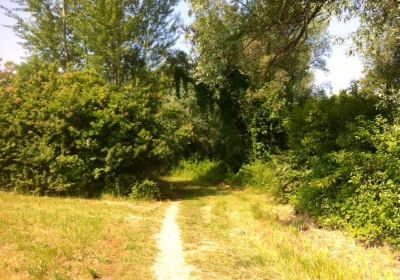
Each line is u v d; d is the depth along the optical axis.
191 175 28.50
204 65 14.74
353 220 11.07
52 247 8.89
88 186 19.12
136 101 19.84
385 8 10.17
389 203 9.86
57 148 18.89
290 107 23.61
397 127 10.59
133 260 8.74
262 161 24.25
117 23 23.86
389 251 9.42
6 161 18.89
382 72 17.44
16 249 8.70
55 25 28.91
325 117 14.31
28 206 14.10
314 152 14.95
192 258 9.11
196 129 28.70
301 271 7.97
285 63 23.05
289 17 13.41
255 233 11.44
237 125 26.48
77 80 20.39
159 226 12.47
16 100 19.22
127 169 19.70
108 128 18.98
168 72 27.05
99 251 9.07
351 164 11.55
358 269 7.92
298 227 12.04
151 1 24.73
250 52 15.56
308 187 13.20
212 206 16.91
